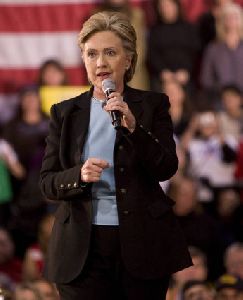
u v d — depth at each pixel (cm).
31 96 2227
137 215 833
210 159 2161
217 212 2123
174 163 839
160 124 859
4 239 1966
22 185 2164
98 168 811
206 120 2208
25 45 2492
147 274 830
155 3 2406
